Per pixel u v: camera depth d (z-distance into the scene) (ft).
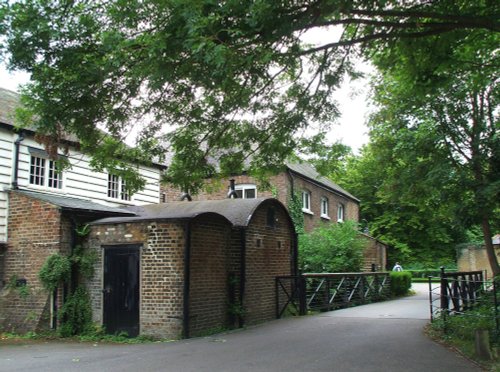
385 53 32.42
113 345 35.70
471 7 28.12
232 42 22.71
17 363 28.73
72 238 41.63
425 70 32.27
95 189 53.36
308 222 85.66
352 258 70.44
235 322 43.11
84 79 24.70
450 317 36.55
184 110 31.22
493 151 45.68
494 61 35.83
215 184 39.17
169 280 38.01
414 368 25.29
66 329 39.50
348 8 23.61
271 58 23.71
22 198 43.32
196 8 20.92
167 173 37.27
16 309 41.88
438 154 50.24
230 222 43.75
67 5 23.67
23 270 42.32
